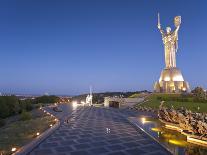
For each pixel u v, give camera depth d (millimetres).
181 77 91250
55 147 22578
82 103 106938
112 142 24781
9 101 60281
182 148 21734
